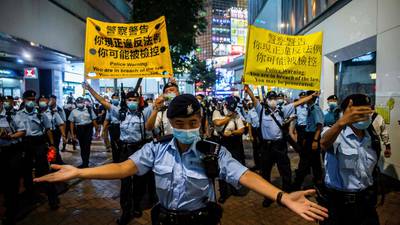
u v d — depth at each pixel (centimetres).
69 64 1703
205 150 183
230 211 482
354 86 965
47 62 1528
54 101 868
